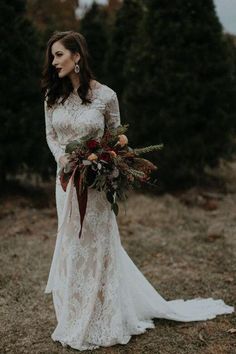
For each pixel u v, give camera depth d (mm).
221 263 5637
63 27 16188
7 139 8141
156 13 8859
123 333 3783
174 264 5625
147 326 3971
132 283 3977
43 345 3754
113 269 3721
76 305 3688
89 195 3646
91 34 12664
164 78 8750
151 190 9359
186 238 6609
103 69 11719
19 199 8570
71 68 3584
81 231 3580
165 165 9055
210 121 8844
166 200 8578
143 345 3719
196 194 8914
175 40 8781
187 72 8727
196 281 5082
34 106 8305
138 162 3600
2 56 8000
